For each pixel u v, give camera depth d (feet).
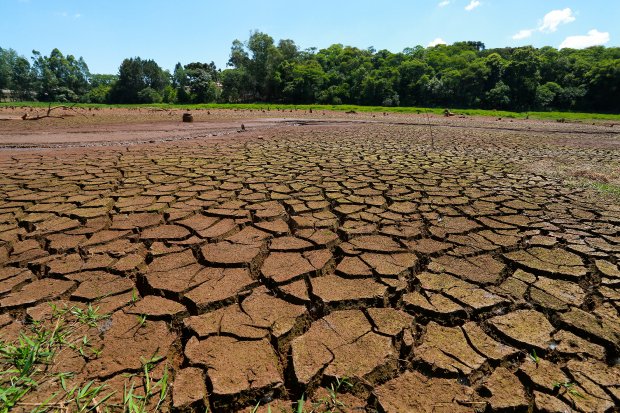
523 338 5.74
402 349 5.62
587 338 5.79
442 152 25.38
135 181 15.44
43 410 4.26
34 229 10.07
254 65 165.99
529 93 134.00
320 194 13.74
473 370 5.10
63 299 6.71
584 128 56.03
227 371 4.99
